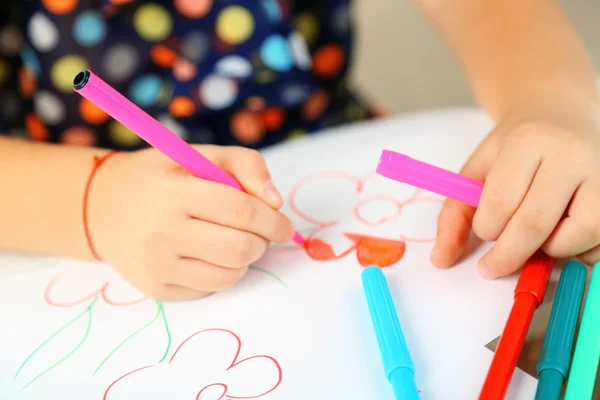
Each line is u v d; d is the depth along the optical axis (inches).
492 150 15.4
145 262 14.9
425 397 11.6
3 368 13.8
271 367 12.7
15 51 24.6
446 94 39.1
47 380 13.3
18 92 25.2
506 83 18.8
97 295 15.7
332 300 14.2
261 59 24.2
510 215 13.7
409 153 19.3
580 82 17.9
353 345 12.9
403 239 15.9
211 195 14.7
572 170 13.5
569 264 13.6
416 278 14.5
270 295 14.7
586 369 10.9
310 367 12.6
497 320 13.0
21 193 17.6
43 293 16.0
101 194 16.6
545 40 19.6
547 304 13.4
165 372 13.0
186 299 15.1
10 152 18.9
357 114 28.8
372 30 40.2
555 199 13.3
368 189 18.2
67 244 17.0
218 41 23.8
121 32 23.1
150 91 24.1
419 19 38.3
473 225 14.3
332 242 16.2
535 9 21.0
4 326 15.0
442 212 15.3
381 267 15.0
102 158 18.1
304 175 19.2
